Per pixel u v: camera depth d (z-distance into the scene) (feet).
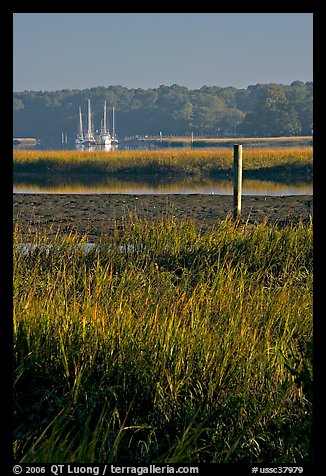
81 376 29.84
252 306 38.68
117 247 59.77
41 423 28.09
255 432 27.73
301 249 58.08
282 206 98.12
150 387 29.50
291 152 257.55
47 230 79.05
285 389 28.94
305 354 24.93
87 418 26.23
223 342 31.83
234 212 73.87
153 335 31.94
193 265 55.26
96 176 228.43
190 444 26.03
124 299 39.24
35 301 36.42
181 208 97.76
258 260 55.98
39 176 226.58
